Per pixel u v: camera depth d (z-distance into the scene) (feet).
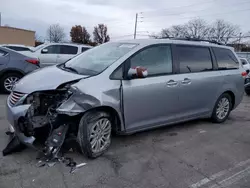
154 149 12.66
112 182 9.47
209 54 16.31
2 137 12.79
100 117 11.04
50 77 11.28
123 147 12.67
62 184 9.14
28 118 10.32
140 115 12.56
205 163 11.46
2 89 23.75
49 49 36.40
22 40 110.32
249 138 15.08
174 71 13.97
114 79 11.48
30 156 10.95
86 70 12.02
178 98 14.12
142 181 9.66
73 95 10.21
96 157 11.23
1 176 9.37
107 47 13.98
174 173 10.41
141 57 12.64
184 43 14.93
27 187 8.82
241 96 18.67
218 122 17.67
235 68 18.10
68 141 10.97
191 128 16.35
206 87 15.67
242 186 9.72
